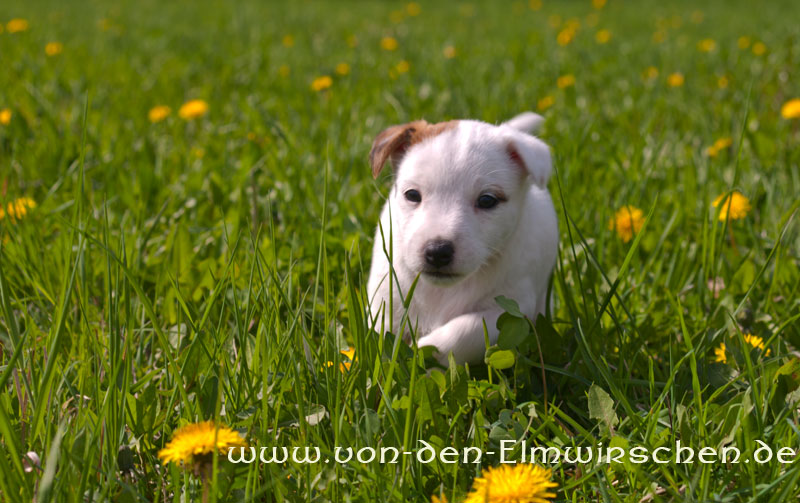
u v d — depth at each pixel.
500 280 1.28
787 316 1.30
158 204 1.53
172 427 1.17
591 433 1.17
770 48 3.21
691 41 3.63
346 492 1.11
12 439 1.08
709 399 1.16
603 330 1.30
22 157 1.66
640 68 2.89
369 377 1.18
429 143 1.28
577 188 1.57
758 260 1.41
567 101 2.29
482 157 1.26
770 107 2.12
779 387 1.17
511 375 1.24
